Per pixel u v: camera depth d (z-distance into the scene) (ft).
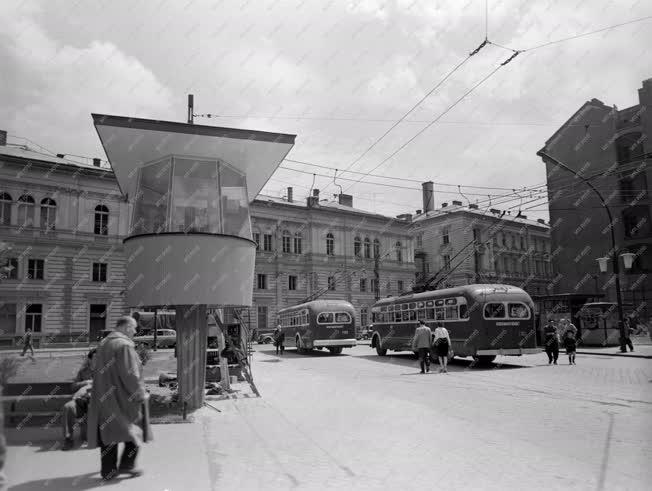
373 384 45.93
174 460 20.76
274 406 34.09
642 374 49.21
